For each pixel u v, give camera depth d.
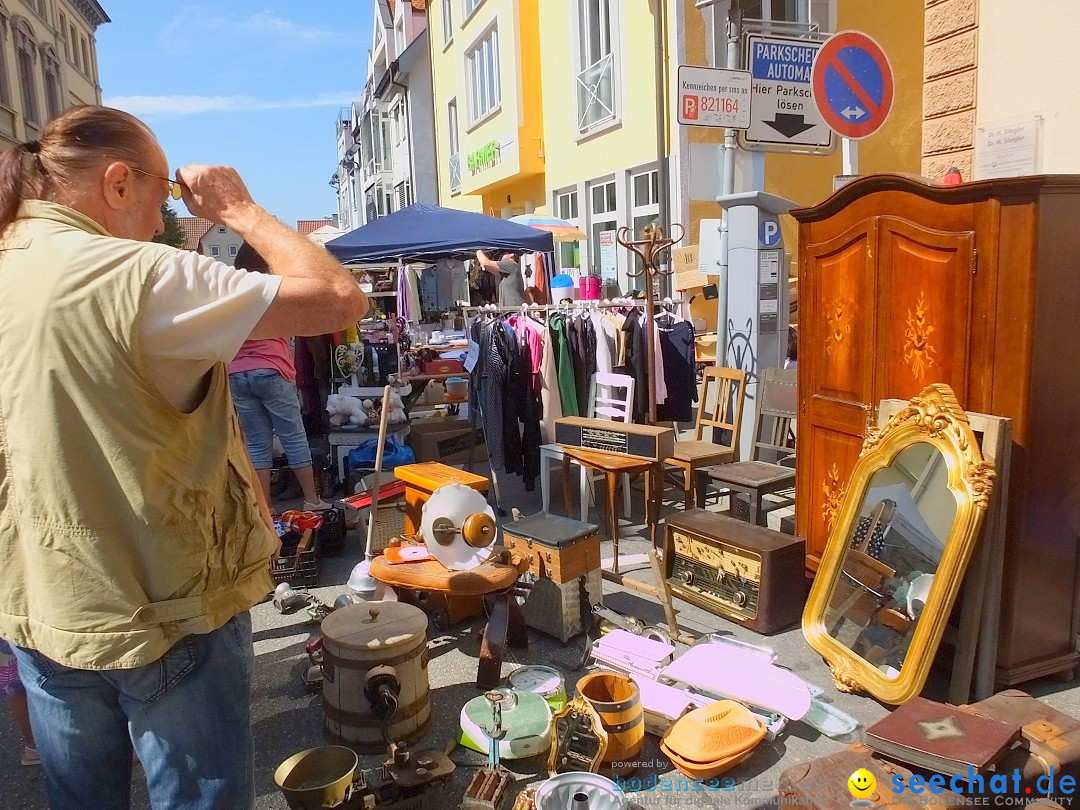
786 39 5.54
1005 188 2.84
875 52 4.99
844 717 2.92
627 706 2.64
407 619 2.93
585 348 5.67
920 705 2.45
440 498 3.29
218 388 1.52
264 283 1.44
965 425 2.95
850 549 3.38
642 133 10.37
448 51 18.28
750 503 4.49
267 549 1.64
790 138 5.66
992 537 2.89
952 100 4.56
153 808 1.52
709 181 6.23
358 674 2.75
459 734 2.82
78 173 1.49
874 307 3.46
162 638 1.42
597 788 2.36
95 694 1.50
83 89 34.19
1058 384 2.92
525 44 13.38
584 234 11.55
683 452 5.11
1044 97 4.05
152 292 1.35
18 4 25.44
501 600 3.28
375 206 32.53
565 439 4.94
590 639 3.49
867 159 10.26
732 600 3.79
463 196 18.39
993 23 4.28
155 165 1.59
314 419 7.01
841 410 3.71
